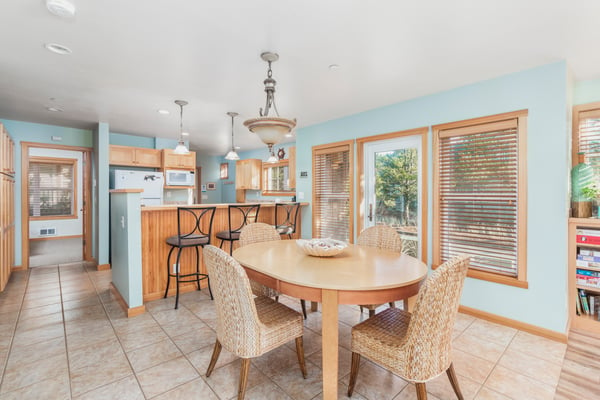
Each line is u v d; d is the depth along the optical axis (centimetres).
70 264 485
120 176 491
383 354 151
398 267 188
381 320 179
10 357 210
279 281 171
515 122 258
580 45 210
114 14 175
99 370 195
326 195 437
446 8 168
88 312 291
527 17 176
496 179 273
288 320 175
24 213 445
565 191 236
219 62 239
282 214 465
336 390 157
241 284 150
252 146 675
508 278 263
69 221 654
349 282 158
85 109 373
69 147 476
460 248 297
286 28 190
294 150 531
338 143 410
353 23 184
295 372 195
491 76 266
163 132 512
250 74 263
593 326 253
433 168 312
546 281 245
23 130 439
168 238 328
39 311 292
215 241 384
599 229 246
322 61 237
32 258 527
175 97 326
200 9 170
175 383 183
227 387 179
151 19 180
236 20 181
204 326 261
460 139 296
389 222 365
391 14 174
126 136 537
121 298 312
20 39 204
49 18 179
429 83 283
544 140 244
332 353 156
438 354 142
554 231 240
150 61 238
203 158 800
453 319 147
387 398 171
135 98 330
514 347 229
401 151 351
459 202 297
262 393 174
